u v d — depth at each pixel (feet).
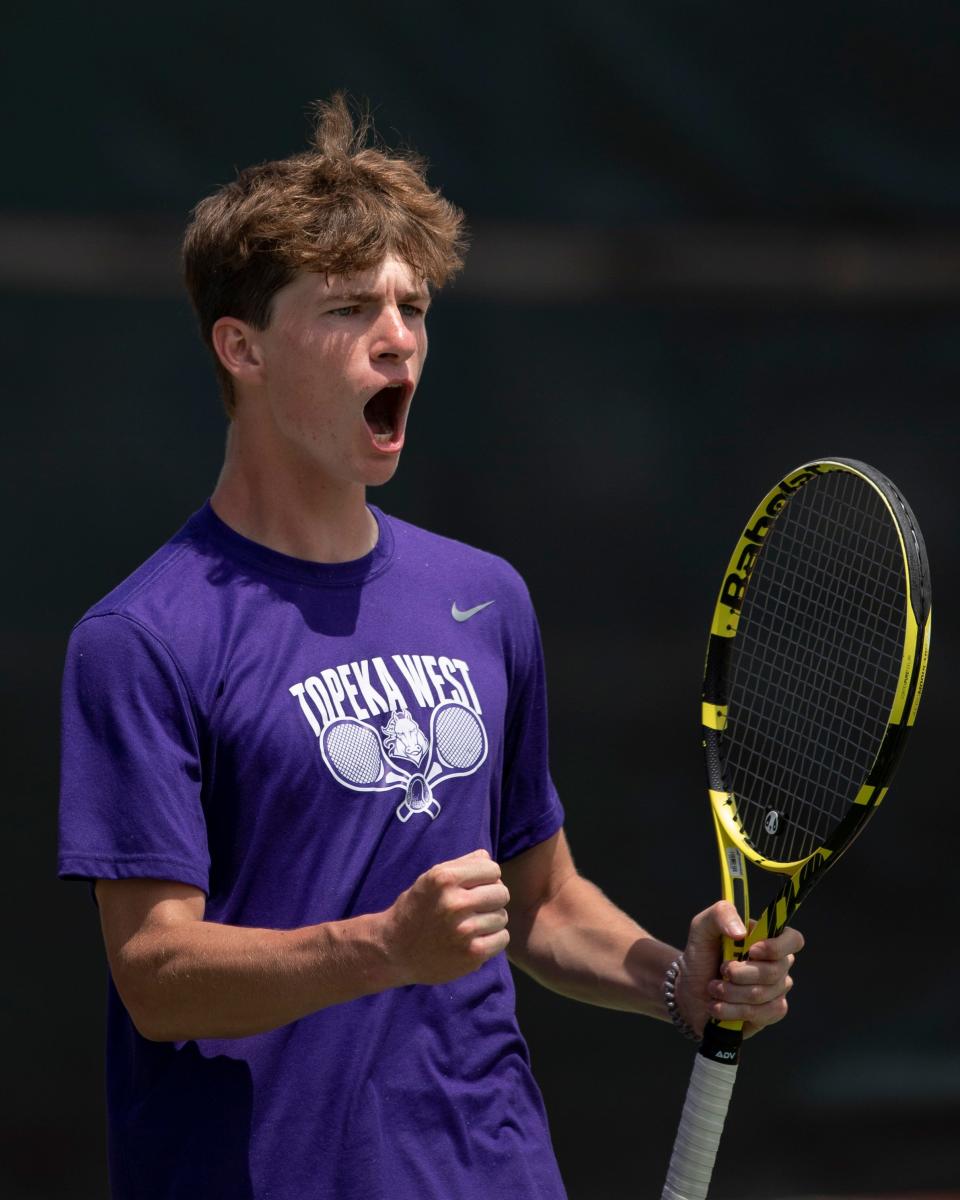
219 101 57.88
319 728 23.62
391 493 62.49
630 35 59.47
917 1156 55.16
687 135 59.88
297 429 24.18
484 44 59.00
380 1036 23.68
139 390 61.36
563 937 27.94
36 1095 54.39
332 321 23.81
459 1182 23.71
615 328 62.80
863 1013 56.24
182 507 61.82
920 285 61.87
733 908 25.59
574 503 63.16
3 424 60.75
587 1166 54.54
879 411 62.28
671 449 63.00
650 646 62.59
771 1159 54.90
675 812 60.70
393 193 24.56
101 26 57.41
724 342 62.69
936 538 61.72
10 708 59.72
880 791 24.20
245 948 21.79
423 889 20.83
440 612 25.64
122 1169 24.03
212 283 24.75
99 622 23.25
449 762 24.58
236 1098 23.27
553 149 59.52
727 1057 25.54
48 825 58.39
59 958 55.93
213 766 23.38
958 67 60.03
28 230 58.08
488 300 62.44
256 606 24.00
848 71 60.03
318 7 58.08
